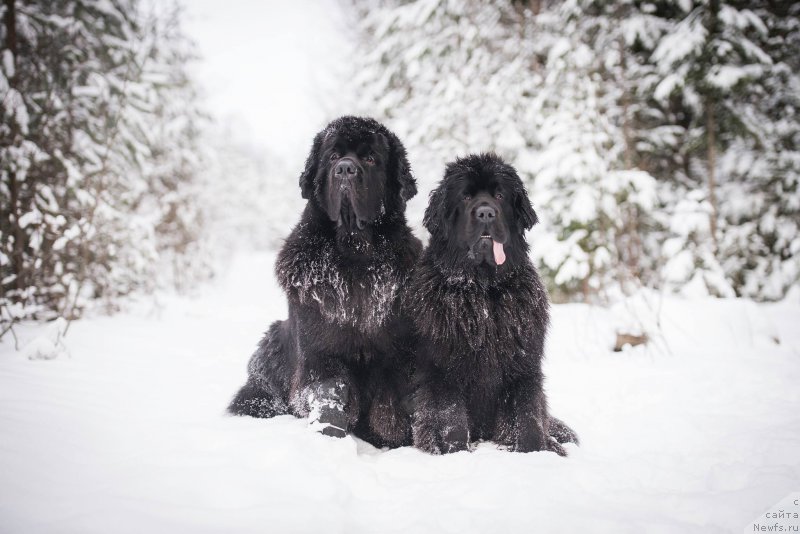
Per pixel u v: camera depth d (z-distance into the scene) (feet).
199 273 42.42
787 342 20.22
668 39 31.40
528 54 35.01
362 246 10.84
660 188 36.14
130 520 5.89
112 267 26.23
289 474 7.37
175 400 11.80
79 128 26.08
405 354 10.95
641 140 35.91
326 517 6.23
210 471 7.25
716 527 6.21
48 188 22.27
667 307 20.59
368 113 39.99
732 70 30.55
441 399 10.12
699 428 10.96
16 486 6.46
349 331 10.35
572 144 28.73
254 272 65.46
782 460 8.60
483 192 10.80
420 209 34.47
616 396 13.98
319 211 11.27
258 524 6.04
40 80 24.06
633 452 10.17
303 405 10.26
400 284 11.02
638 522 6.38
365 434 10.92
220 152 67.77
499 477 7.75
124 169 29.14
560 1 36.88
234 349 18.67
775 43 34.32
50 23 25.29
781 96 34.78
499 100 32.63
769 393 13.42
